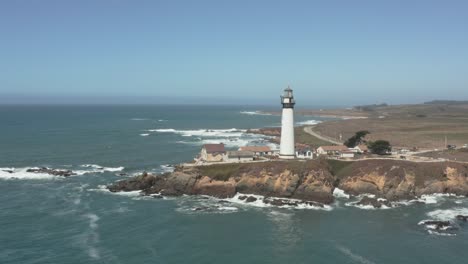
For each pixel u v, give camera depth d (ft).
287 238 215.31
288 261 187.11
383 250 199.82
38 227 227.20
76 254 192.13
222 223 238.48
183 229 227.81
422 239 214.69
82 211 257.55
